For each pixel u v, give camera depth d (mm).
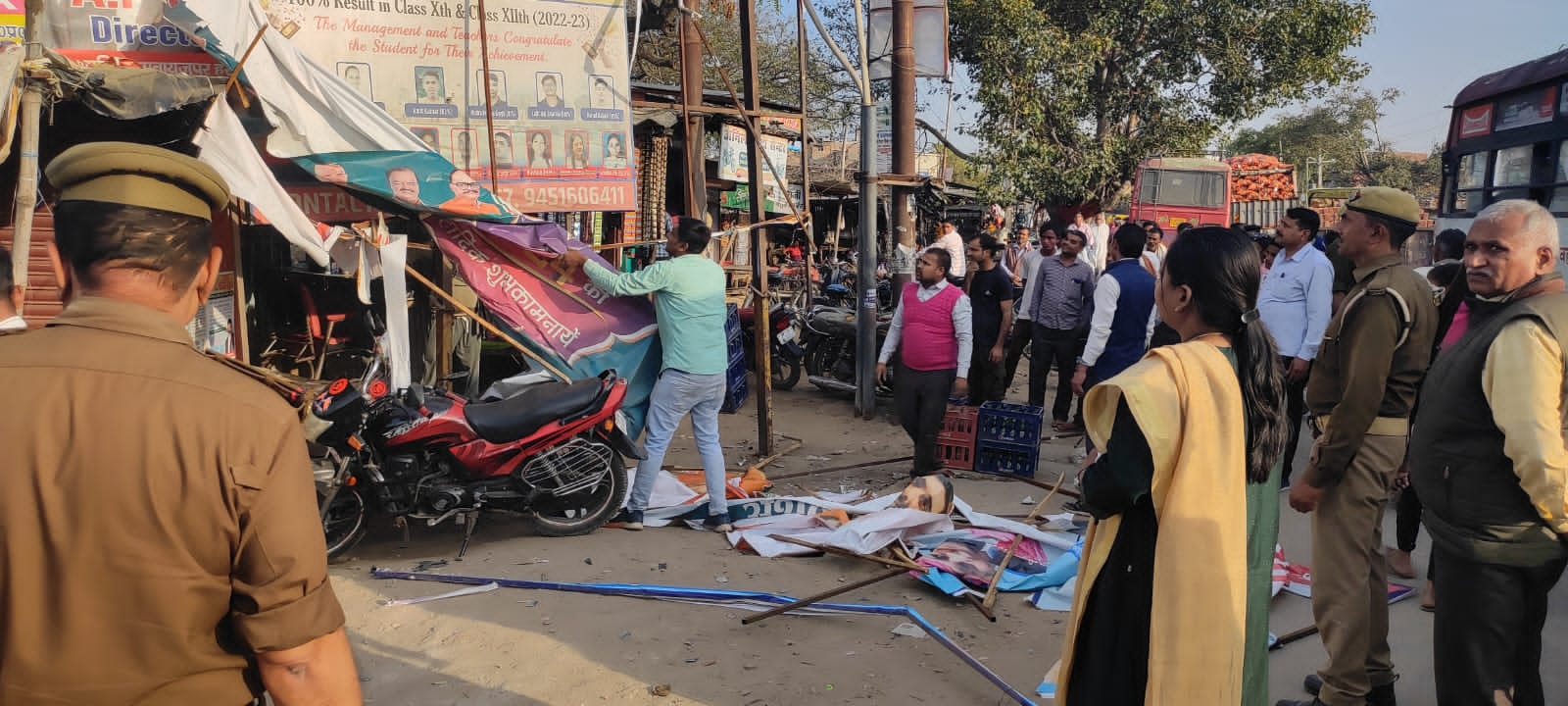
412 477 5105
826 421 8992
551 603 4594
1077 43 22250
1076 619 2436
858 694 3781
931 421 6879
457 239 5953
